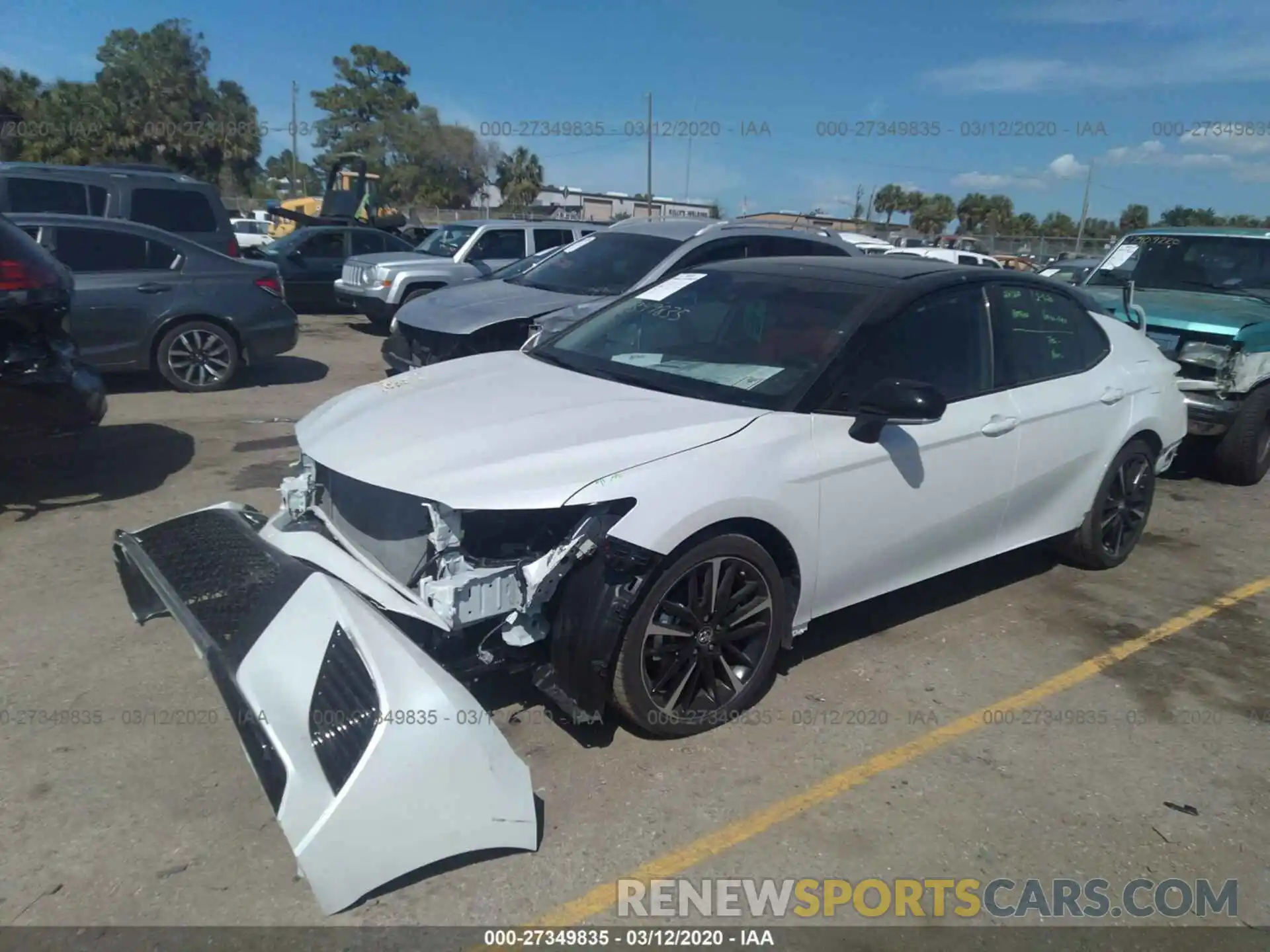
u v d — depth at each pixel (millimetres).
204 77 44719
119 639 4070
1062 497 4805
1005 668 4188
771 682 3955
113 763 3234
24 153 41250
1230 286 7934
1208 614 4863
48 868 2756
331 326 14758
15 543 5113
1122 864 2967
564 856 2881
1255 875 2943
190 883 2717
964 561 4402
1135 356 5234
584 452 3199
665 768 3330
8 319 5168
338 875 2506
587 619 3109
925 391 3430
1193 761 3543
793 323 3969
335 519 3477
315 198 41719
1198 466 7766
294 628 2836
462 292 8469
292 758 2533
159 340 8961
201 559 3412
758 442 3439
